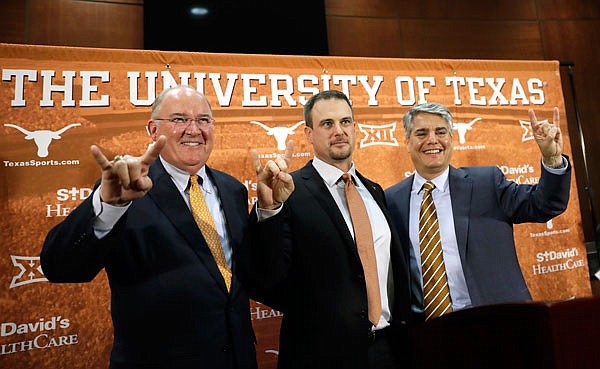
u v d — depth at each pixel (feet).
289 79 8.43
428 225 6.48
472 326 2.72
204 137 5.18
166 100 5.15
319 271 5.27
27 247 7.07
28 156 7.22
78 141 7.43
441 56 12.08
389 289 5.72
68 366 7.07
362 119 8.68
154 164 5.18
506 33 12.45
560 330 2.24
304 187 5.73
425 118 6.65
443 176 6.77
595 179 11.92
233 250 4.98
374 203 6.06
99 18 10.36
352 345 5.04
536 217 6.23
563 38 12.63
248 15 10.28
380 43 11.84
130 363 4.36
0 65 7.25
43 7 10.05
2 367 6.81
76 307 7.18
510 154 9.24
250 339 4.88
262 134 8.20
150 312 4.41
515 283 6.18
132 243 4.56
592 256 11.30
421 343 3.40
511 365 2.44
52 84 7.41
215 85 8.08
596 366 2.26
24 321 6.97
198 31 9.97
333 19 11.66
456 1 12.35
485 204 6.55
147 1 9.88
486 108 9.26
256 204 5.14
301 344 5.12
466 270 6.13
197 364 4.37
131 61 7.78
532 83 9.56
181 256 4.63
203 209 5.05
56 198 7.25
